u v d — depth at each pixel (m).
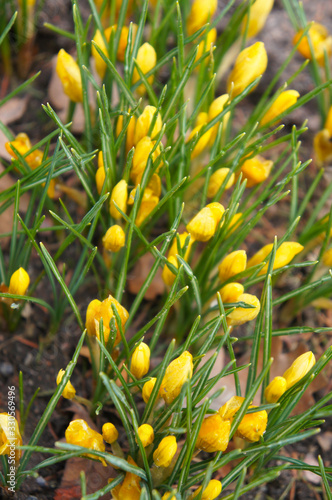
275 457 0.66
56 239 0.76
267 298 0.64
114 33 0.71
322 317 0.77
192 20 0.73
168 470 0.62
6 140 0.79
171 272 0.66
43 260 0.67
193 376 0.62
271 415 0.64
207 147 0.73
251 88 0.68
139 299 0.66
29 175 0.68
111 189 0.69
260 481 0.62
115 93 0.80
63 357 0.72
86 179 0.69
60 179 0.78
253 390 0.60
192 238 0.65
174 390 0.60
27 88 0.83
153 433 0.60
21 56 0.82
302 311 0.77
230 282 0.67
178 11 0.67
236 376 0.64
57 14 0.87
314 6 0.92
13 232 0.67
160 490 0.63
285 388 0.62
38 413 0.69
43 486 0.66
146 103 0.78
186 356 0.59
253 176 0.71
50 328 0.72
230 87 0.71
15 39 0.81
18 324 0.73
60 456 0.61
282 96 0.70
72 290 0.69
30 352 0.72
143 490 0.60
